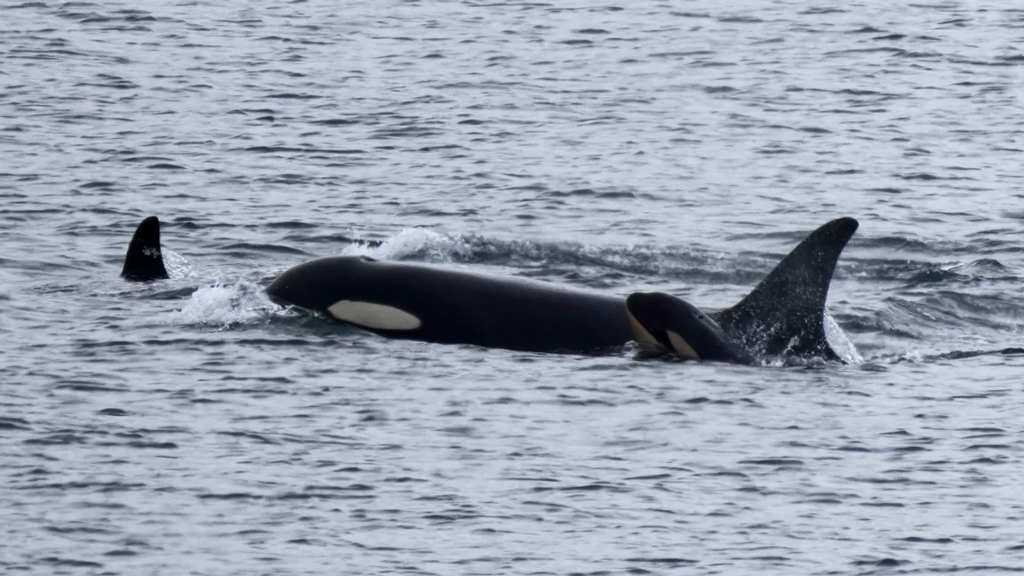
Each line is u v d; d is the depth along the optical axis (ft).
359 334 263.70
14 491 193.16
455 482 199.93
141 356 247.29
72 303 278.46
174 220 354.33
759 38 590.96
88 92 488.02
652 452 212.02
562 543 182.60
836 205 386.32
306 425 218.79
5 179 383.24
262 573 173.88
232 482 197.88
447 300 266.36
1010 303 304.09
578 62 551.18
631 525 187.93
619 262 330.54
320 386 235.61
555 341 260.42
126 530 183.62
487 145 439.63
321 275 273.95
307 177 401.70
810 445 215.51
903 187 404.16
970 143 450.30
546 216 371.97
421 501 193.67
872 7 650.02
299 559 177.47
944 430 222.28
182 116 463.42
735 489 199.62
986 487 200.75
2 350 248.32
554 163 421.59
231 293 278.05
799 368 253.03
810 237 259.39
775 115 479.00
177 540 181.47
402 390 234.99
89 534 182.39
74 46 555.28
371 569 175.32
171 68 527.40
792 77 528.63
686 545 182.60
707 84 518.78
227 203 372.79
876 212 379.55
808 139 451.94
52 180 384.68
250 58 547.90
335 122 462.60
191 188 384.88
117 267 310.45
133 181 388.57
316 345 256.52
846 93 507.71
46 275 301.84
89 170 396.78
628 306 261.44
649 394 236.02
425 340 262.67
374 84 514.27
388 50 568.00
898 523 189.57
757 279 321.93
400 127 458.50
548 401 231.71
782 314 260.01
